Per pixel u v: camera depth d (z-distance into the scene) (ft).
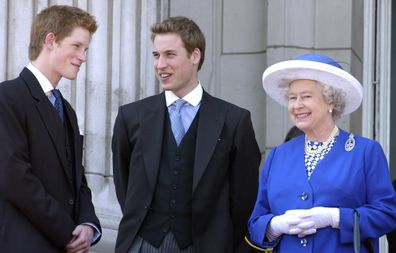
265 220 50.72
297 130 64.34
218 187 53.16
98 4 71.82
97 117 71.05
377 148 50.47
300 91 50.37
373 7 78.59
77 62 52.29
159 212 52.60
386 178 49.98
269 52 76.89
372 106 78.38
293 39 76.64
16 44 71.05
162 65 53.16
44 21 52.08
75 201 52.80
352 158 50.19
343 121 75.92
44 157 51.01
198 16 79.15
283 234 50.57
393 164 78.95
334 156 50.57
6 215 49.62
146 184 52.95
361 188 49.83
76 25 52.08
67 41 51.88
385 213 49.26
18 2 71.26
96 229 52.90
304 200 50.08
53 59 51.98
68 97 71.15
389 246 57.16
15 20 71.15
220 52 78.74
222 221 53.01
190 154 53.06
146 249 52.42
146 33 72.69
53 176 51.24
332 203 49.60
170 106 54.13
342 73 49.52
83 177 54.29
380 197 49.67
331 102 50.57
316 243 49.55
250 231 51.80
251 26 78.23
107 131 71.46
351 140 50.80
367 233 48.96
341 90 50.26
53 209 49.98
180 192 52.60
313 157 51.01
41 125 51.08
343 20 76.69
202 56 54.34
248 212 54.13
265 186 52.54
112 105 71.56
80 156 53.42
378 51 78.54
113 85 71.72
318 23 76.84
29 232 49.80
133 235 52.60
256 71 78.02
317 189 49.98
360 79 78.89
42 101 51.42
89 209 53.26
